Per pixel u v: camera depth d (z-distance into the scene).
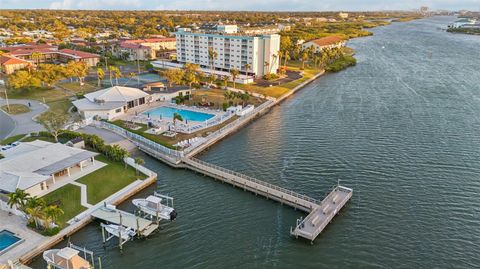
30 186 61.41
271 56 171.62
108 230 55.34
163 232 57.66
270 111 124.75
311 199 64.62
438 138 95.94
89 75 169.62
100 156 79.81
